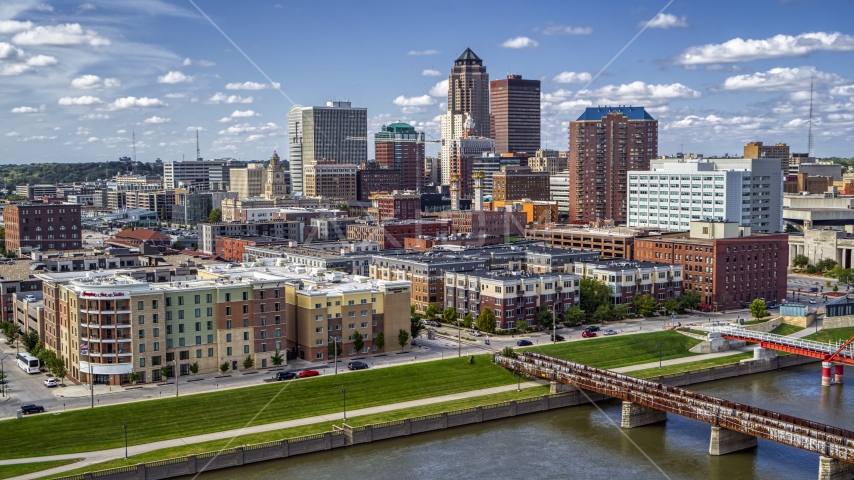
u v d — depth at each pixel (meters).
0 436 182.75
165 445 184.25
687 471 178.62
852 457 163.38
